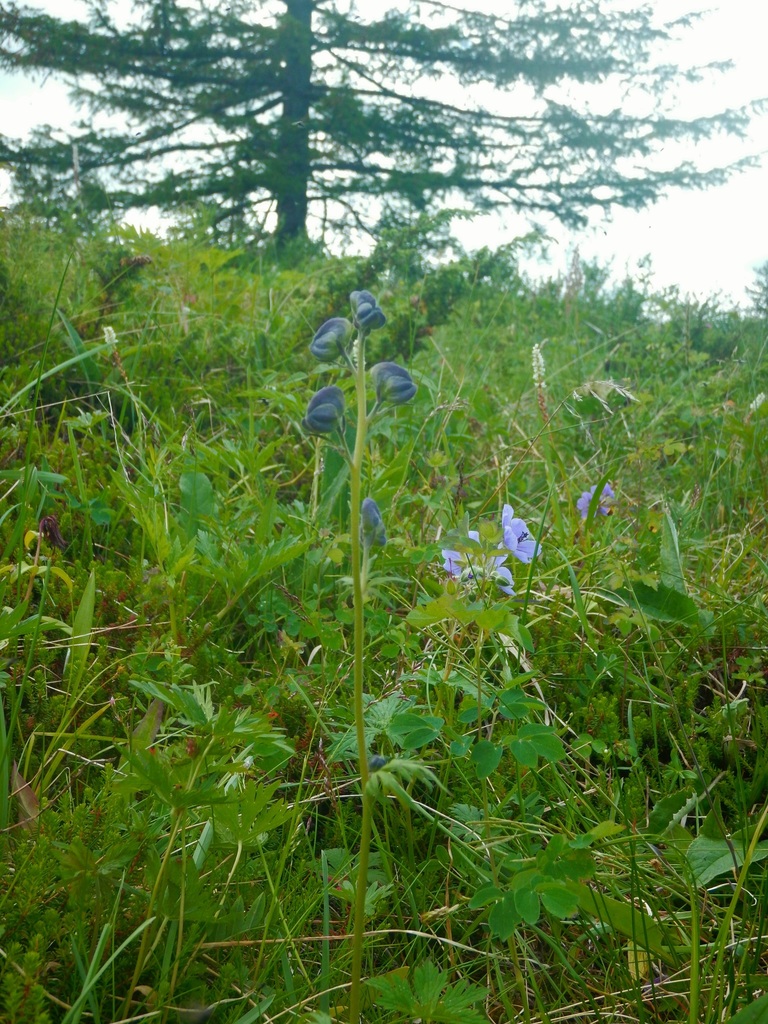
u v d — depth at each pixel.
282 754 2.10
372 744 2.24
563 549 3.33
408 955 1.81
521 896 1.54
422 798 2.21
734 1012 1.64
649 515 3.51
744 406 5.35
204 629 2.60
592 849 2.05
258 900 1.77
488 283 9.02
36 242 5.99
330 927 1.88
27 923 1.57
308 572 3.07
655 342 7.09
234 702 2.45
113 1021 1.43
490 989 1.78
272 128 24.25
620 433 4.98
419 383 4.62
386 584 3.08
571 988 1.83
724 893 2.02
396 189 24.39
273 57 24.14
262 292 6.94
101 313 5.37
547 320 9.02
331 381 4.98
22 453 3.43
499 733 2.41
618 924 1.81
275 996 1.62
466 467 4.26
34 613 2.71
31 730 2.18
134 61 24.08
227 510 3.36
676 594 2.99
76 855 1.56
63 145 23.47
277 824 1.71
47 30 23.22
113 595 2.76
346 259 6.97
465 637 2.73
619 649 2.75
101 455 3.72
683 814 2.08
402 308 6.11
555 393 5.76
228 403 4.62
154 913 1.61
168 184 22.97
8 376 4.25
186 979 1.60
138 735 2.02
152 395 4.45
